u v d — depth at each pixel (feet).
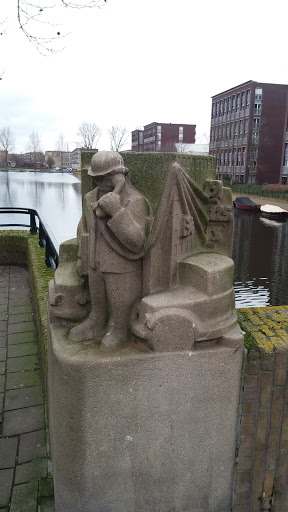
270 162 145.89
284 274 46.16
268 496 7.10
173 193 6.03
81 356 5.67
